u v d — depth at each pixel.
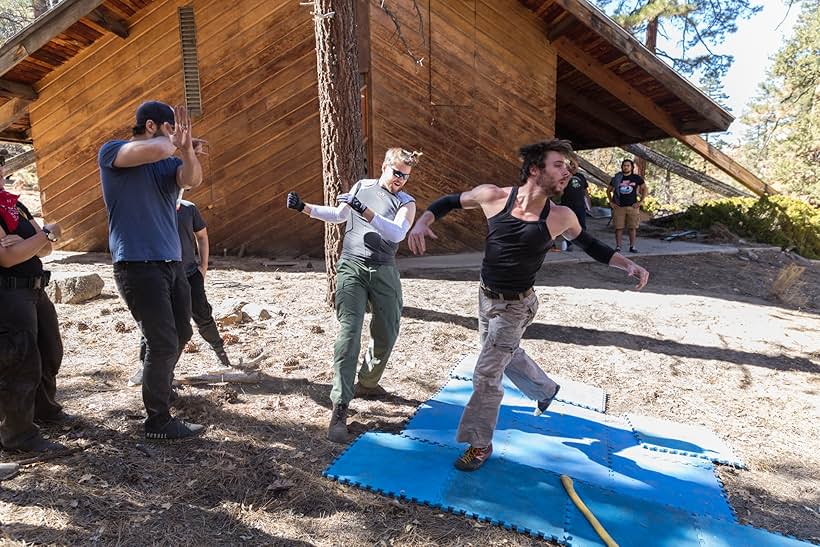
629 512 2.93
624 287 8.54
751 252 11.30
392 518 2.80
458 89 10.34
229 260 9.84
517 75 10.78
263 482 3.03
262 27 9.75
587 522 2.82
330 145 5.91
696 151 13.19
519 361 3.67
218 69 9.91
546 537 2.70
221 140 10.09
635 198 10.75
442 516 2.85
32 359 2.98
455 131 10.41
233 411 3.87
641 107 12.07
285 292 7.33
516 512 2.87
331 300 6.50
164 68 10.00
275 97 9.91
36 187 24.39
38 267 3.05
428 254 10.54
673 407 4.54
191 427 3.46
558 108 16.83
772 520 3.07
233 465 3.16
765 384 5.09
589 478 3.27
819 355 5.90
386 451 3.42
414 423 3.84
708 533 2.79
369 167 9.93
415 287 7.85
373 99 9.75
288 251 10.20
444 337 5.82
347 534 2.66
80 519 2.58
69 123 10.41
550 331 6.25
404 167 3.68
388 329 3.90
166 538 2.52
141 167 3.08
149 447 3.26
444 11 10.07
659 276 9.43
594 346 5.85
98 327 5.62
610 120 15.92
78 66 10.20
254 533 2.62
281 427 3.70
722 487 3.32
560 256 10.22
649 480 3.32
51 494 2.73
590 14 9.67
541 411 3.92
